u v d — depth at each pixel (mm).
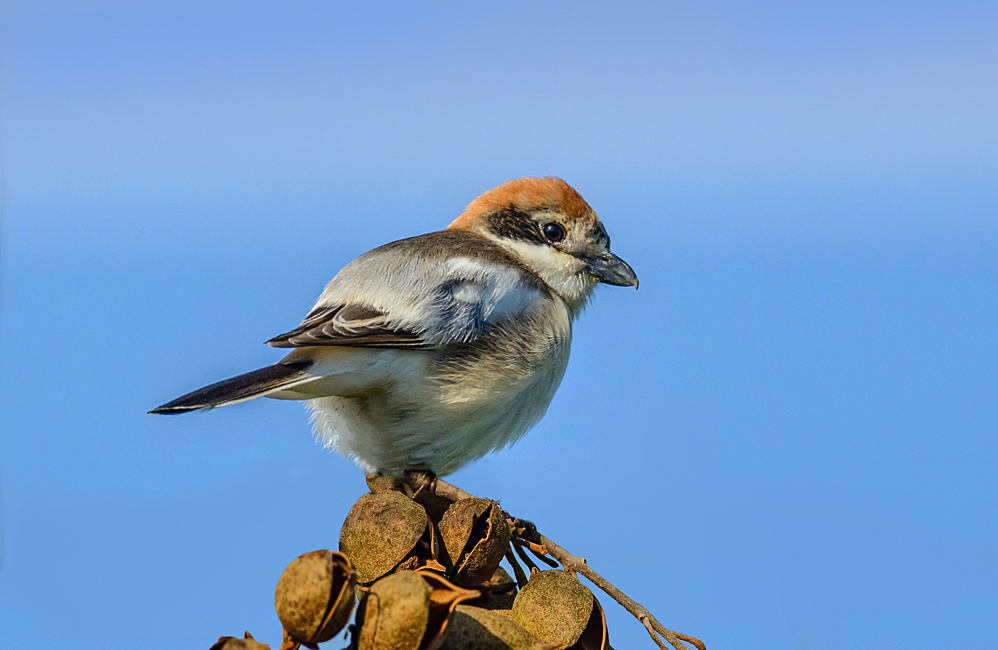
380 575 5820
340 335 8078
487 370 8570
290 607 4629
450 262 8930
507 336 8695
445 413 8570
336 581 4699
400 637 4676
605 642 5707
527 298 9055
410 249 9102
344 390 8375
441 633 4793
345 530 6023
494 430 8945
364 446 8844
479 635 5430
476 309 8602
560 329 9172
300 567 4703
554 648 5473
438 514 8672
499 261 9312
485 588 6129
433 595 4898
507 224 10344
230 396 7676
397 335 8266
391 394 8523
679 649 5758
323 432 9242
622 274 10391
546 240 10367
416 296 8445
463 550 5973
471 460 9273
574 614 5707
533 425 9453
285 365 8102
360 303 8406
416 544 5859
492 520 6031
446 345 8461
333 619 4609
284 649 4766
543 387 9125
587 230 10414
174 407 7469
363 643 4746
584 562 6453
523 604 5820
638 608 6078
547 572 5938
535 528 6766
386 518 5941
